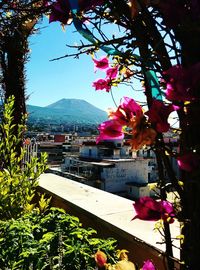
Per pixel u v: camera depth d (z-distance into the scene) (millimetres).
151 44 947
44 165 4039
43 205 3836
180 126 900
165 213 938
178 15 830
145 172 48500
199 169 859
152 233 2324
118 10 979
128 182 47781
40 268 2094
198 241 898
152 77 953
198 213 892
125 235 2387
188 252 939
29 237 2498
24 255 2154
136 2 871
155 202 940
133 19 936
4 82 6086
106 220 2729
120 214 2941
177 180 938
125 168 47500
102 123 906
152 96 946
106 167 46562
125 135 897
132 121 830
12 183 3846
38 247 2244
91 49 1110
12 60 5926
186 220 909
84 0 926
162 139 888
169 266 1017
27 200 3869
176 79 771
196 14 796
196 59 901
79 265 2084
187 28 809
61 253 2229
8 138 4152
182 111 882
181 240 1005
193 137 884
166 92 789
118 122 867
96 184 45906
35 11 1135
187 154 860
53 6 1015
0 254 2357
